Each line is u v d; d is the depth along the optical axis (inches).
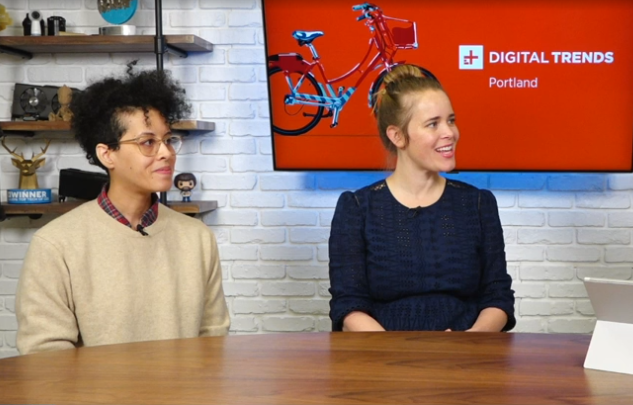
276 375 57.8
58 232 78.3
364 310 89.5
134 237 80.2
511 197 144.8
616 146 138.0
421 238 91.2
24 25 141.1
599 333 60.2
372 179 145.5
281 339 70.4
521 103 137.9
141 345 68.0
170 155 80.5
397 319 89.0
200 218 147.8
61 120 140.6
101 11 135.6
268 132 146.3
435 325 88.3
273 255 147.4
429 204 92.7
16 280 150.6
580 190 144.2
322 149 141.3
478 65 137.1
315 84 139.6
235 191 147.3
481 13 135.8
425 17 136.5
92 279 78.3
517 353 64.6
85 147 82.4
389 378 57.1
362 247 92.4
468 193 93.8
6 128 137.6
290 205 146.9
